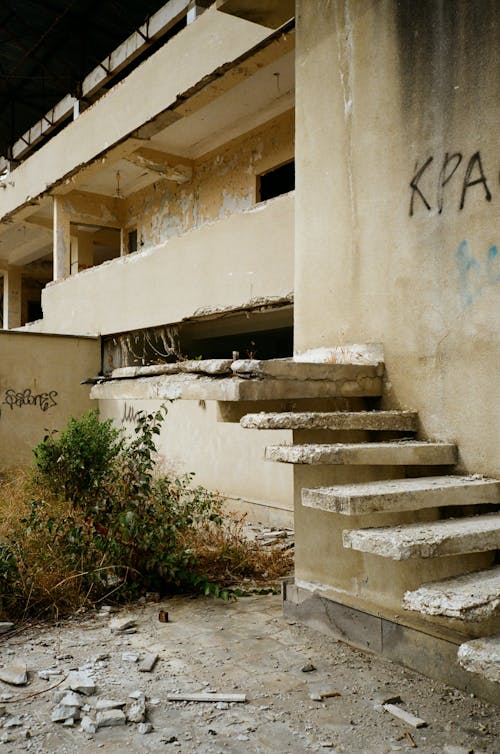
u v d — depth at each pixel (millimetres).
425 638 3756
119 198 15078
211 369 4211
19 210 15352
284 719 3254
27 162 14648
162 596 5367
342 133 4629
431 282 3977
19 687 3627
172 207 13383
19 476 9945
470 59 3709
